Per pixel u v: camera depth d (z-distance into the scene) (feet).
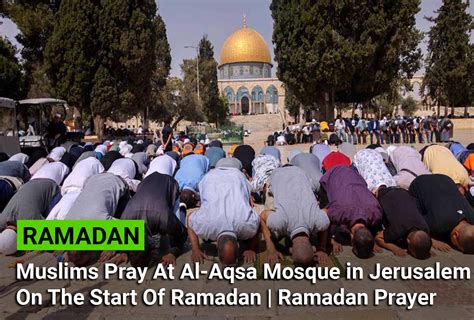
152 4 107.76
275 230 17.56
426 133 77.56
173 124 147.84
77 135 66.28
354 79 94.38
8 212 20.06
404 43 97.60
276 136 88.07
